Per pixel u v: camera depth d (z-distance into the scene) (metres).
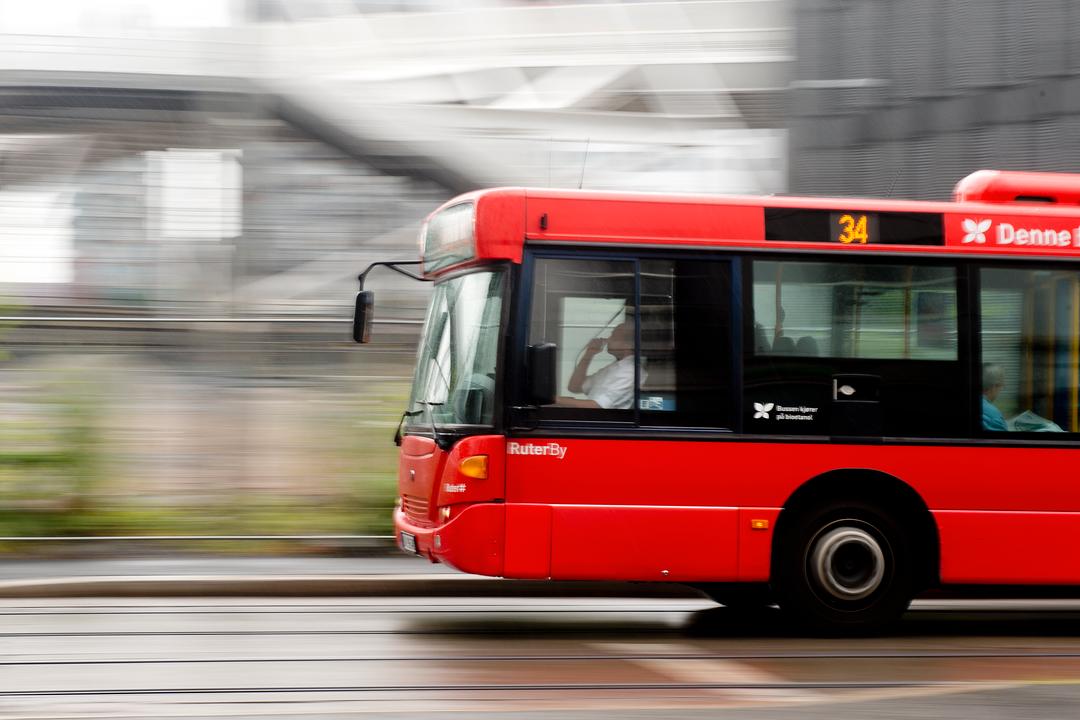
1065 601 21.86
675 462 16.69
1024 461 17.34
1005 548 17.25
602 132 36.75
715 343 16.97
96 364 23.55
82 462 23.30
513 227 16.73
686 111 36.47
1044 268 17.73
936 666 15.36
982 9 28.75
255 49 31.66
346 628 17.38
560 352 16.67
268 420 23.92
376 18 36.81
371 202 32.41
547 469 16.48
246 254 28.86
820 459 16.97
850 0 29.86
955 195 19.38
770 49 35.38
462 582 20.86
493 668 14.58
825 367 17.14
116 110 28.59
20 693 12.85
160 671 14.08
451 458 16.62
